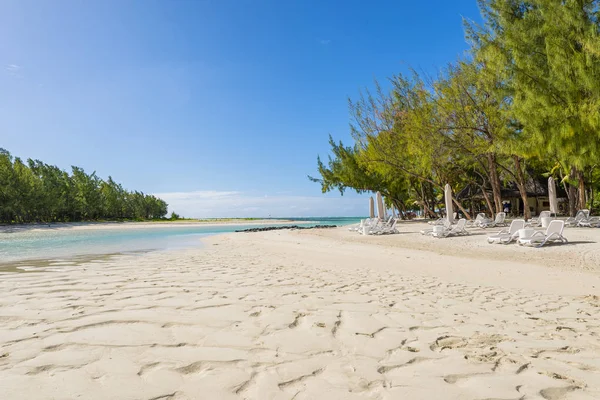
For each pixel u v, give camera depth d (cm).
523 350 308
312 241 1733
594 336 352
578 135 1245
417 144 2156
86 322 365
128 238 2377
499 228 1872
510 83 1571
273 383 233
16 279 662
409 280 697
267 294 522
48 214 5566
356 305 467
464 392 226
